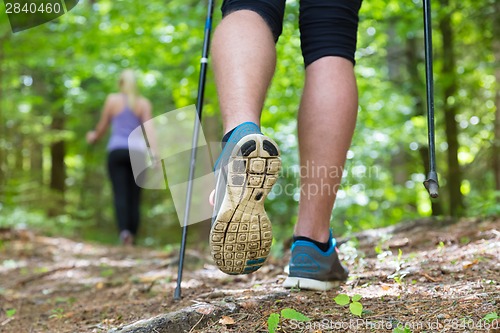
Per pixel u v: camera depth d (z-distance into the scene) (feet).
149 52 29.32
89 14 28.04
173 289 9.96
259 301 7.27
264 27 6.93
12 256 18.78
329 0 7.58
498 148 28.63
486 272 8.04
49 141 42.86
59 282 13.67
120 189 24.50
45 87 40.27
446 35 26.94
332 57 7.54
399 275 8.34
